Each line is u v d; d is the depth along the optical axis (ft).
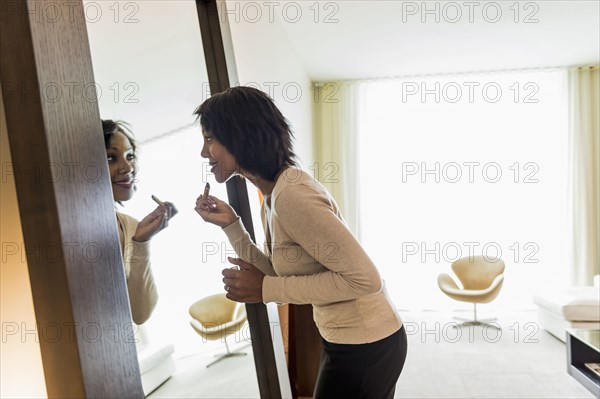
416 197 16.12
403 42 12.09
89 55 2.03
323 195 3.14
